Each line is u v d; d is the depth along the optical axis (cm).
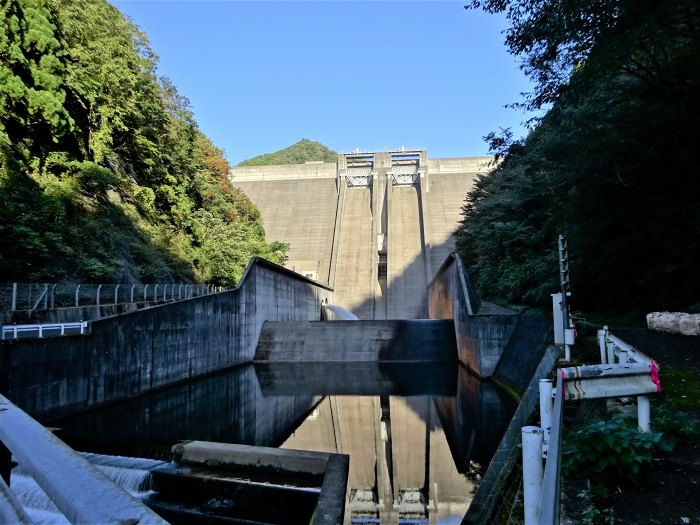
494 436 1356
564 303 1038
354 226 7106
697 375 828
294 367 2591
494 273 3356
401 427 1496
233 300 2516
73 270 2092
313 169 8275
